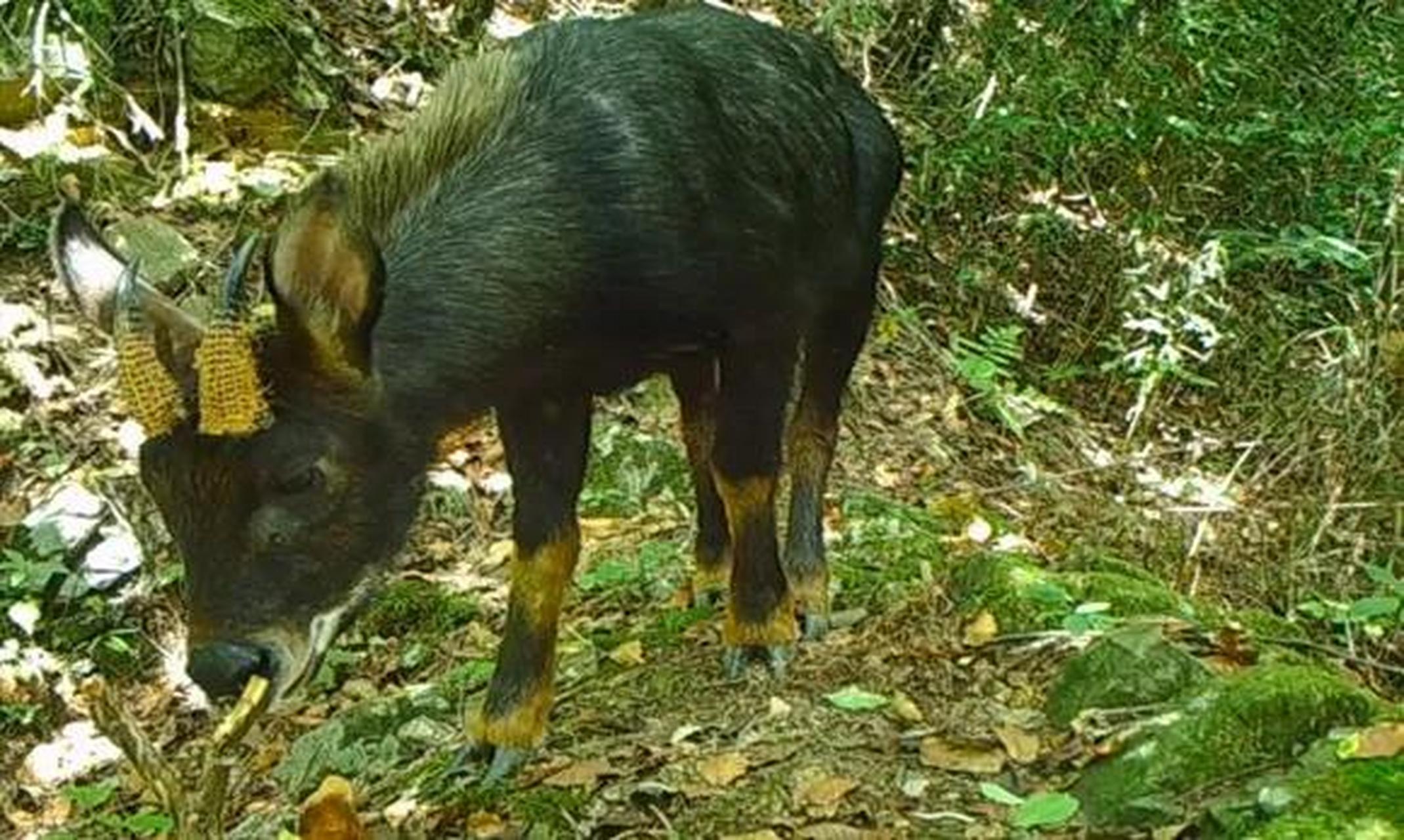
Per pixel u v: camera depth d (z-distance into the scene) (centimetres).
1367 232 487
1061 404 468
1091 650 298
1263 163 509
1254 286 501
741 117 307
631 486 400
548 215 287
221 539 262
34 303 421
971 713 301
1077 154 514
